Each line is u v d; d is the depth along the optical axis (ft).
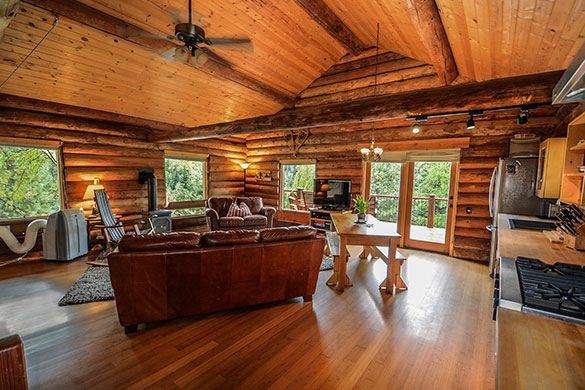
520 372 2.39
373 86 16.43
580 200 8.13
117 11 10.34
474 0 6.33
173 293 8.07
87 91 13.93
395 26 11.31
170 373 6.32
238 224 19.24
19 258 13.87
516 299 3.96
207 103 17.49
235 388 5.93
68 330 7.95
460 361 6.90
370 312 9.30
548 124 13.11
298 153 22.57
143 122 18.16
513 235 8.50
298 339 7.71
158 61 13.08
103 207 14.43
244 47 9.65
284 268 9.23
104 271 12.37
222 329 8.16
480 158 14.84
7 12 5.06
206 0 10.92
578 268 5.27
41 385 5.88
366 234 10.87
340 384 6.09
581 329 3.07
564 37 6.49
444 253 16.39
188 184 22.97
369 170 18.94
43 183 15.34
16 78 12.05
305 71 17.28
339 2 11.70
